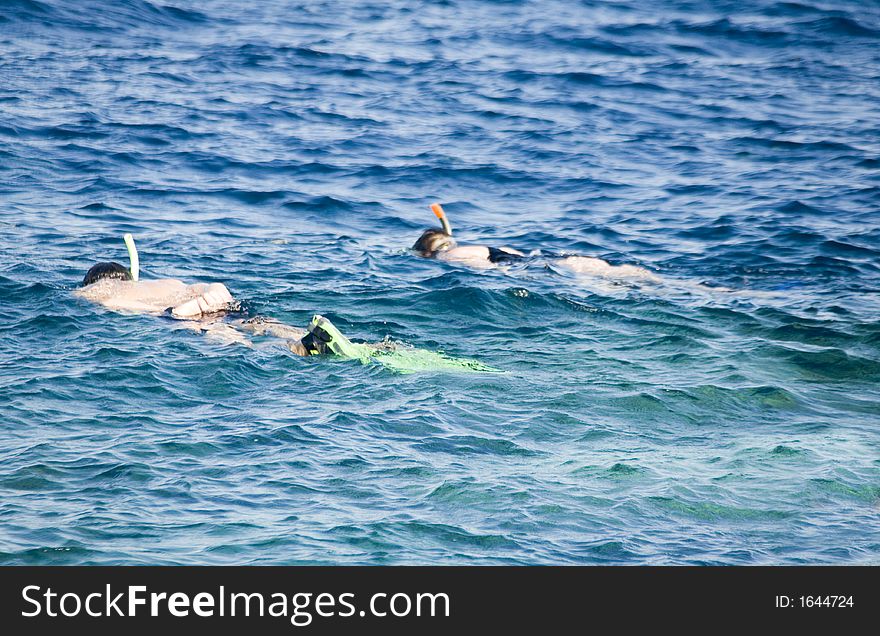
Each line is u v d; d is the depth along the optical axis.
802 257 50.59
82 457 26.02
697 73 94.88
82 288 40.25
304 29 105.56
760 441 29.23
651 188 64.25
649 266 49.38
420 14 114.31
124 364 33.00
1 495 23.75
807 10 116.81
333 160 67.56
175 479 25.02
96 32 96.75
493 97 85.38
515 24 111.06
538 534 23.09
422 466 26.44
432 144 72.38
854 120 80.19
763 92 88.88
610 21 112.88
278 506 23.89
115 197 57.41
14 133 66.94
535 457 27.52
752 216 57.91
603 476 26.28
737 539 23.23
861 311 42.25
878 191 62.28
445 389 32.47
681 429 30.20
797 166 68.56
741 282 46.72
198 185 61.00
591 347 38.22
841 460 27.78
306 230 54.25
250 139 70.88
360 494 24.70
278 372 33.38
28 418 28.41
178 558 21.38
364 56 96.25
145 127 70.88
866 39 107.31
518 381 33.81
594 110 82.81
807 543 23.12
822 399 33.44
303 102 80.88
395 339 38.34
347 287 44.25
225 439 27.62
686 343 38.59
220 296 39.97
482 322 40.75
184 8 110.12
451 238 50.88
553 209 60.12
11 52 87.44
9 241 47.84
